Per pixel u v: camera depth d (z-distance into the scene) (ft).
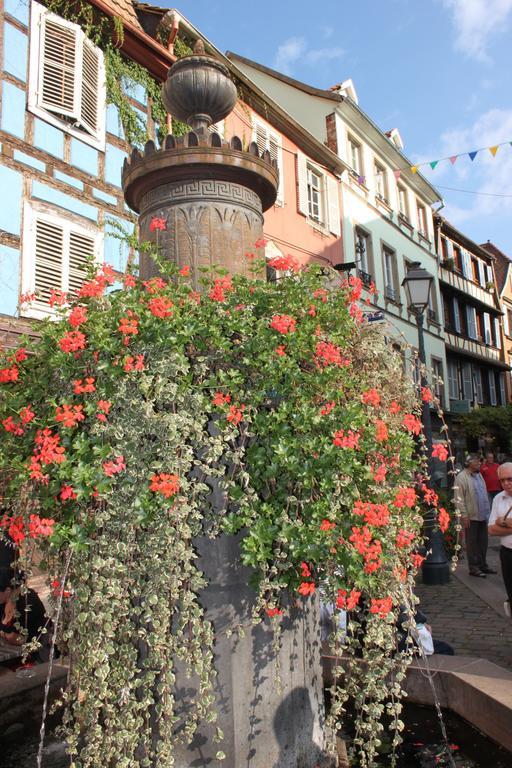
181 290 8.67
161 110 39.19
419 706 11.43
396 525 8.34
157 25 40.01
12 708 10.95
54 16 32.27
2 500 8.65
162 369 7.73
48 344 8.52
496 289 112.37
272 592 8.02
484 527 27.66
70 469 7.47
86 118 33.63
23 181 30.35
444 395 83.61
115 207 35.17
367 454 8.37
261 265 9.66
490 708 9.94
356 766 9.52
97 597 7.16
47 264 30.86
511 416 79.15
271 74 64.85
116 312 8.13
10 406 8.43
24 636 10.94
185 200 11.44
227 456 7.91
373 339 9.41
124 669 7.34
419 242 79.97
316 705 9.66
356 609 8.52
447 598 23.08
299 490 8.00
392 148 70.79
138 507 7.36
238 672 8.30
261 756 8.41
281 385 8.24
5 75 29.94
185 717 8.04
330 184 58.85
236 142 11.38
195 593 8.20
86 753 7.20
